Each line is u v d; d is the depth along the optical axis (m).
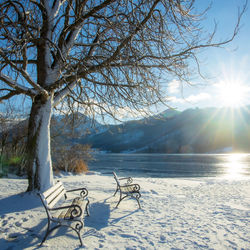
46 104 6.60
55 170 17.98
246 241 3.50
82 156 20.34
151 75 6.42
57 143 18.27
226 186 10.02
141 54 5.95
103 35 6.52
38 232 3.79
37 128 6.45
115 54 5.42
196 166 38.56
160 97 6.44
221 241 3.50
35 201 5.65
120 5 5.22
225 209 5.56
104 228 4.05
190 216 4.91
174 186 9.91
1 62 5.34
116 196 6.98
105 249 3.15
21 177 15.30
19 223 4.22
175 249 3.20
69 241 3.43
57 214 3.89
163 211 5.33
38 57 6.88
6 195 6.43
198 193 8.05
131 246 3.27
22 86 5.76
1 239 3.49
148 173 25.55
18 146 17.69
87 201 4.75
